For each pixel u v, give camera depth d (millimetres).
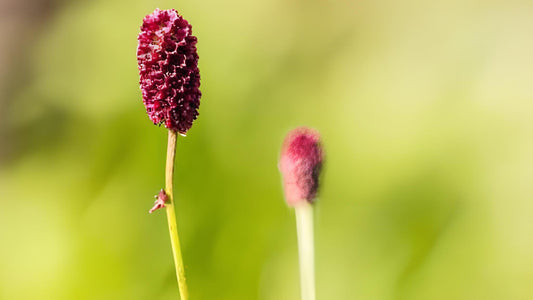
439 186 542
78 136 586
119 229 511
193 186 524
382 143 582
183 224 512
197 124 549
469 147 563
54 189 549
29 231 522
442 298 496
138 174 528
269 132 583
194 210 516
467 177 546
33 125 611
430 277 500
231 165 545
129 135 558
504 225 517
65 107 608
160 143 537
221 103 576
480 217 520
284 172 404
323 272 497
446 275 502
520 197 528
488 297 498
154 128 544
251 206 523
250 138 570
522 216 517
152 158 533
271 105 615
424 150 567
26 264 510
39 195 547
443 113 594
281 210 520
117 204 518
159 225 511
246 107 591
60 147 588
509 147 557
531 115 571
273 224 516
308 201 404
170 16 376
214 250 510
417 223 519
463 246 511
